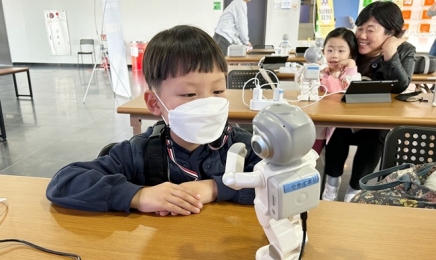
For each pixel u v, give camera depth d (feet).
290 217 1.43
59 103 14.46
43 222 1.92
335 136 6.06
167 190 2.07
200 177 2.58
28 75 15.05
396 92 6.20
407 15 17.81
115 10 14.58
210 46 2.34
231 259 1.61
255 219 1.97
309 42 17.15
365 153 5.97
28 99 15.23
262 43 23.00
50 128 10.84
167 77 2.30
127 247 1.70
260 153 1.25
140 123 5.19
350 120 4.52
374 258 1.61
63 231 1.83
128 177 2.52
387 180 3.16
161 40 2.38
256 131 1.25
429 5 17.35
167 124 2.54
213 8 24.31
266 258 1.53
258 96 4.92
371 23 6.06
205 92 2.33
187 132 2.33
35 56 28.19
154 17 25.23
